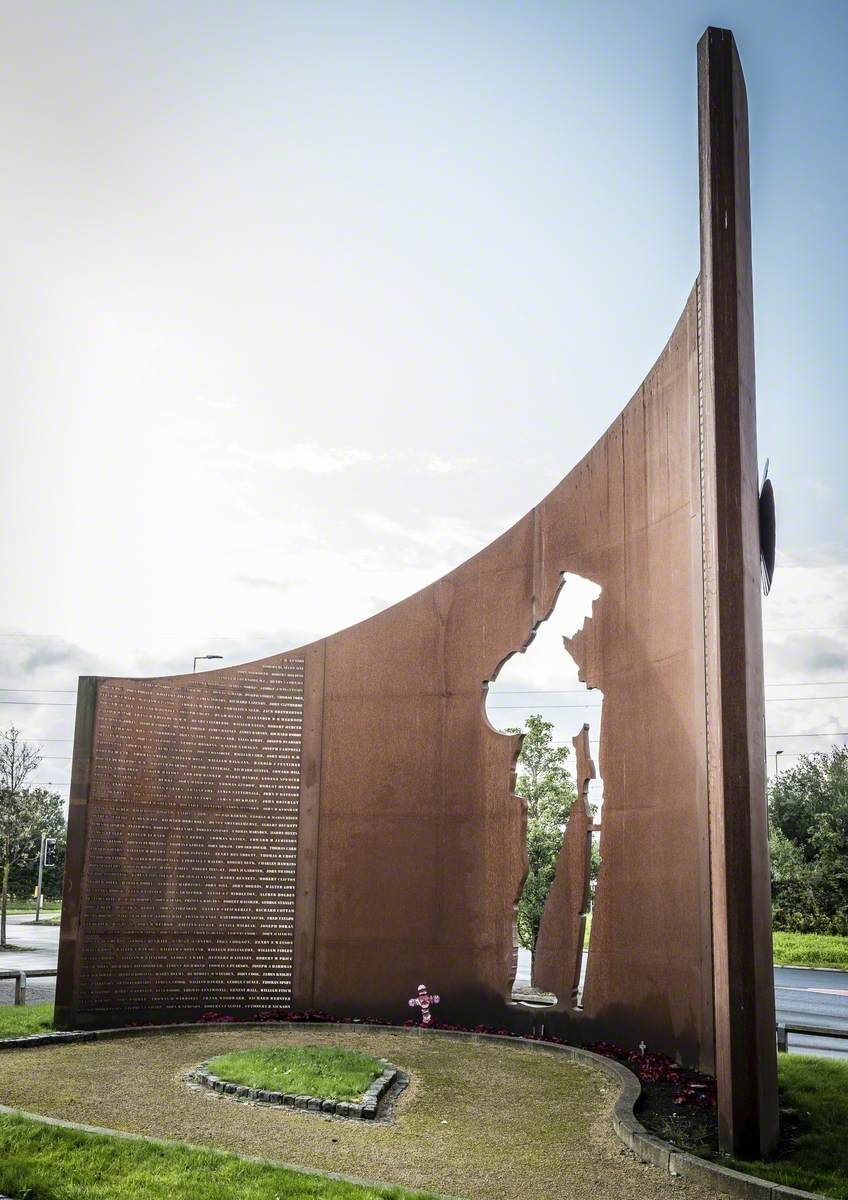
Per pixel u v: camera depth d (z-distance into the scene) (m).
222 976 12.25
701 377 8.33
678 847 9.84
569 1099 8.54
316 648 13.40
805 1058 10.11
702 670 9.35
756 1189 6.11
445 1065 9.84
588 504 11.90
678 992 9.73
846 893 32.56
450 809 12.55
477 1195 6.17
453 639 12.95
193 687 12.65
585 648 11.68
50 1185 5.66
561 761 18.67
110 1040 10.81
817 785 36.94
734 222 7.63
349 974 12.45
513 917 11.88
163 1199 5.55
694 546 9.63
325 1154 6.84
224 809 12.60
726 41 7.86
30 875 55.72
